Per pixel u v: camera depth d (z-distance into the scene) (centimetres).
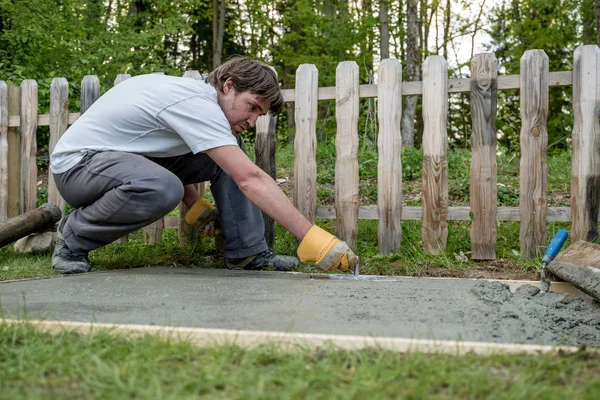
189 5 1667
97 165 326
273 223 434
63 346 169
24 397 129
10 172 497
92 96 471
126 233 342
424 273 369
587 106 370
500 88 390
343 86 414
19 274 355
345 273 370
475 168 394
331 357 161
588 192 374
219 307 234
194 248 440
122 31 1259
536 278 346
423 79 399
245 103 322
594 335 219
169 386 138
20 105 492
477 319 217
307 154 424
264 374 146
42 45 945
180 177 371
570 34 1478
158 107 318
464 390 135
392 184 409
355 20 1316
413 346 172
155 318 212
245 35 2077
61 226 354
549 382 141
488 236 392
